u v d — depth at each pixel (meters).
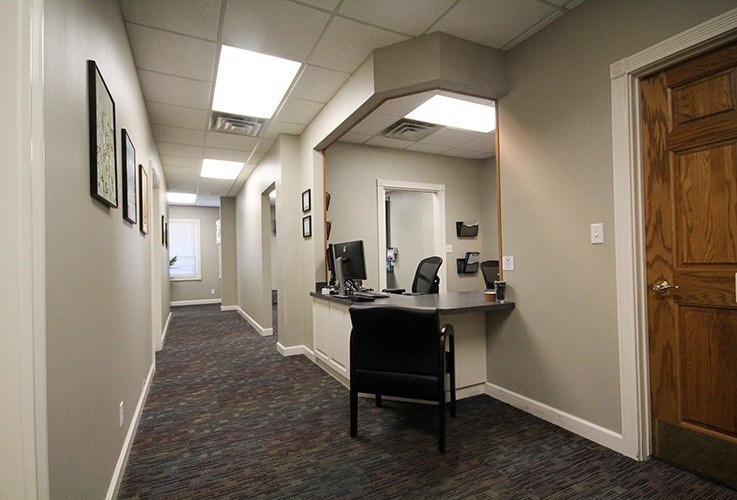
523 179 2.43
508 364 2.57
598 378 1.99
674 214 1.74
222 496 1.63
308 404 2.66
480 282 5.18
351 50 2.50
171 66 2.62
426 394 1.96
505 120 2.57
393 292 3.75
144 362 2.83
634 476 1.70
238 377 3.34
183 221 9.12
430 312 1.90
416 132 4.05
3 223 0.85
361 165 4.45
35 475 0.85
